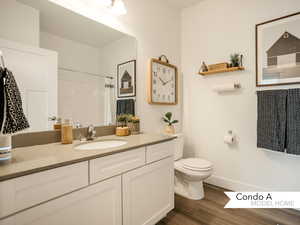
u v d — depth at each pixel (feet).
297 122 5.06
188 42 8.05
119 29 5.43
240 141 6.54
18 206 2.20
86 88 4.75
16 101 2.84
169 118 7.02
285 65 5.46
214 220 4.96
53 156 2.90
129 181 3.69
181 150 7.07
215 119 7.20
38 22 3.80
